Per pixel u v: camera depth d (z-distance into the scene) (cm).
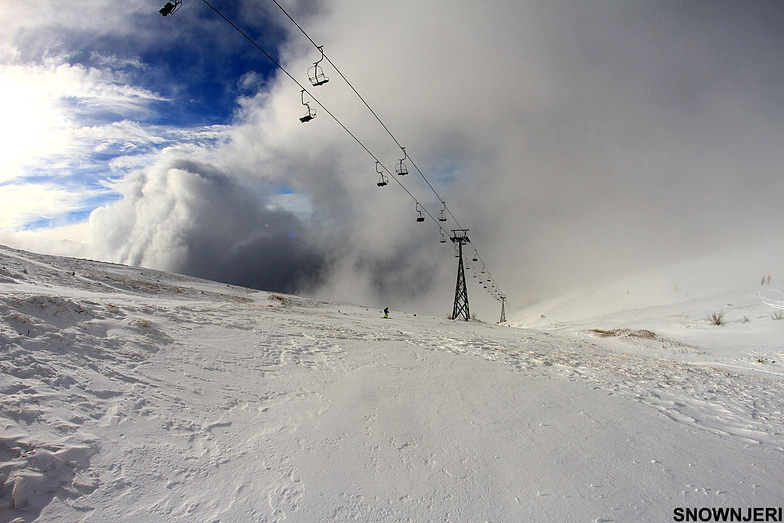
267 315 1747
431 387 827
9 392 452
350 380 817
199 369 714
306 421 599
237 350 884
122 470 407
